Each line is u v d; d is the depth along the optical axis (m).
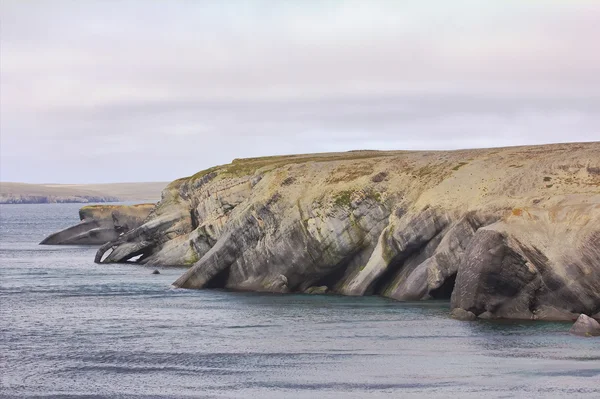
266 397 40.41
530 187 69.88
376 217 79.06
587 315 53.91
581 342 48.41
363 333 54.66
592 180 68.06
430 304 65.56
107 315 67.00
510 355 46.00
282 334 55.84
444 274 66.69
